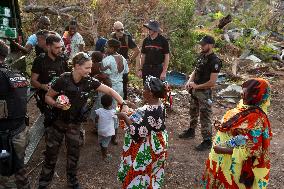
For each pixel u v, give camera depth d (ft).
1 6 21.16
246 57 40.04
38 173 17.13
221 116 26.13
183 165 19.04
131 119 12.49
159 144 12.64
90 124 22.45
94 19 39.17
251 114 11.78
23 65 19.30
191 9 37.88
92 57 19.65
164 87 12.59
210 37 18.95
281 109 27.94
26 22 36.63
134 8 40.37
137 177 12.85
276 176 18.61
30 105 24.34
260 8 48.24
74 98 14.46
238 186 12.24
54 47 16.37
